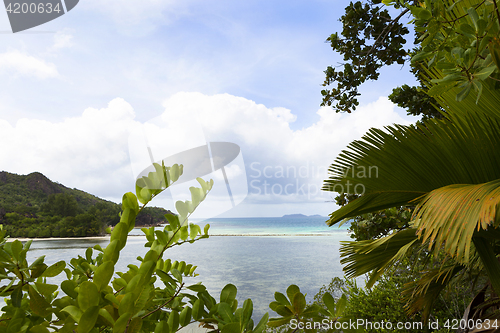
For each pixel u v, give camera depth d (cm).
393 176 170
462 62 90
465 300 352
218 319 71
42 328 57
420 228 125
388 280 393
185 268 112
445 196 122
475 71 92
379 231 406
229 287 81
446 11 99
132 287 60
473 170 155
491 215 97
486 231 157
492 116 159
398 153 166
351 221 432
